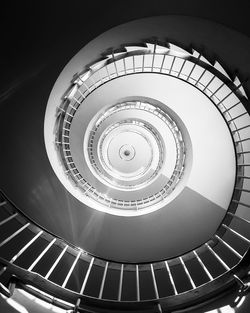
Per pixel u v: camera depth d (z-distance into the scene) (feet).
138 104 20.58
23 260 17.01
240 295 7.99
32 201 15.30
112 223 16.52
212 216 16.83
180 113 17.56
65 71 11.99
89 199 17.07
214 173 16.90
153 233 16.93
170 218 16.83
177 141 20.03
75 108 16.98
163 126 21.47
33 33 10.94
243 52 11.44
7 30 10.84
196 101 16.93
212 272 17.26
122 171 27.99
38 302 8.20
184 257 14.29
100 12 10.64
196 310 8.80
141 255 17.19
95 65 13.48
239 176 14.03
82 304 9.07
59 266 17.30
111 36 11.69
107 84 17.39
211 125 16.93
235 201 13.83
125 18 10.91
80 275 17.57
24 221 11.68
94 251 16.89
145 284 17.93
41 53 11.32
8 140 13.35
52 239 12.25
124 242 16.96
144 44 13.10
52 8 10.46
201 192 16.87
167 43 12.96
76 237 16.55
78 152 18.89
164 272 17.57
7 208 11.51
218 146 16.90
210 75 15.16
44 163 14.03
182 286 17.79
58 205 15.69
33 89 12.03
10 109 12.52
